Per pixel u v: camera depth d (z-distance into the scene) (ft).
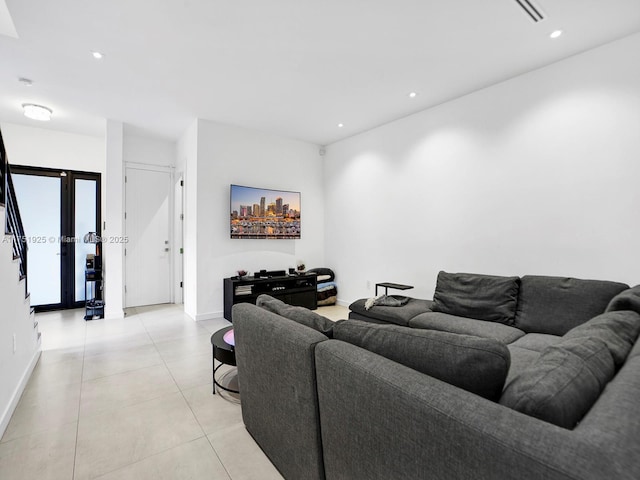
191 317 14.79
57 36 8.32
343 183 17.33
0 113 13.55
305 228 17.90
